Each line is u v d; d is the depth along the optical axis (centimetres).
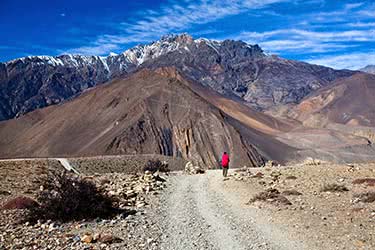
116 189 2309
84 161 6188
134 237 1298
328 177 2583
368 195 1816
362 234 1276
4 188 2359
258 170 3575
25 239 1219
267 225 1470
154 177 2938
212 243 1252
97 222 1484
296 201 1856
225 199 2102
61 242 1192
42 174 3381
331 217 1513
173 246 1214
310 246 1197
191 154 15850
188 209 1820
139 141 15938
